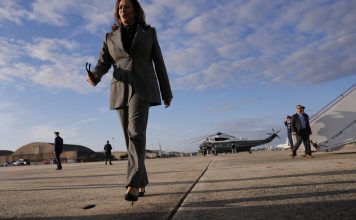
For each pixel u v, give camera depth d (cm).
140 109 384
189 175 762
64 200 475
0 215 381
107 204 415
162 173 883
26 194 579
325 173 594
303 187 446
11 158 11950
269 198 385
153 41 407
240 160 1361
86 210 382
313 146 1444
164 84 417
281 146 4862
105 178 841
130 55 392
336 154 1357
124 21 401
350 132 1407
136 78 387
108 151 2211
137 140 379
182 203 390
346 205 326
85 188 624
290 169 728
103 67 420
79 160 8025
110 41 406
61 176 1027
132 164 378
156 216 328
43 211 395
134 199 374
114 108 399
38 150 12875
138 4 406
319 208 321
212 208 351
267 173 668
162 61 416
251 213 318
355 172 578
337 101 1430
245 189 463
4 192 632
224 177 648
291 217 294
